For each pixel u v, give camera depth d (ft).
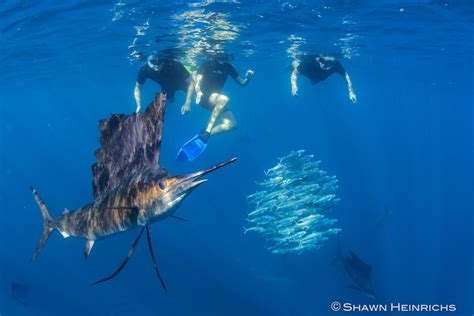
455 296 64.90
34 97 163.02
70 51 70.64
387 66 108.99
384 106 338.13
